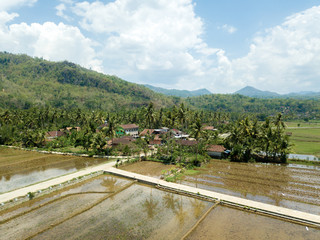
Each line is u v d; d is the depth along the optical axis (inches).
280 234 1043.9
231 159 2583.7
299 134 4771.2
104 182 1798.7
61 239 996.6
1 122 4055.1
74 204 1365.7
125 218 1192.2
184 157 2485.2
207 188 1638.8
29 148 3139.8
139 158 2539.4
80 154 2827.3
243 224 1135.0
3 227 1095.6
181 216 1213.1
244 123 2864.2
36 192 1459.2
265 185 1704.0
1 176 1913.1
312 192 1557.6
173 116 3137.3
